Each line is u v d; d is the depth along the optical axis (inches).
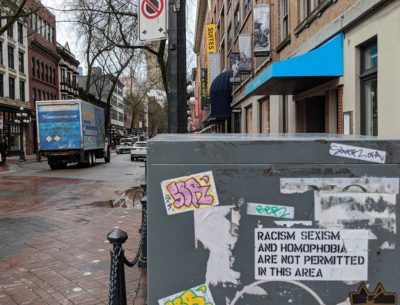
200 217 77.6
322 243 76.5
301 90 445.1
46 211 399.2
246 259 77.3
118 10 653.9
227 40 1112.2
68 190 563.8
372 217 75.8
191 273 78.0
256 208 76.9
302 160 76.3
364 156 75.7
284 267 77.2
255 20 556.1
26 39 1764.3
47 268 221.8
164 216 78.1
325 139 77.3
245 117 828.0
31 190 568.4
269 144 76.6
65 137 992.2
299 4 446.3
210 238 77.6
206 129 1766.7
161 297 78.5
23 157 1354.6
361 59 306.8
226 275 77.5
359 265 76.2
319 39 370.3
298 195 76.5
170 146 77.7
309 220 76.5
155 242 78.3
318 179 76.1
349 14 304.8
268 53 559.8
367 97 302.8
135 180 698.8
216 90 978.1
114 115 4082.2
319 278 76.8
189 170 77.6
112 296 107.9
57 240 280.7
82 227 320.2
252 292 77.5
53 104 986.7
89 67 1649.9
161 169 78.0
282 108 540.7
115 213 378.0
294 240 76.9
